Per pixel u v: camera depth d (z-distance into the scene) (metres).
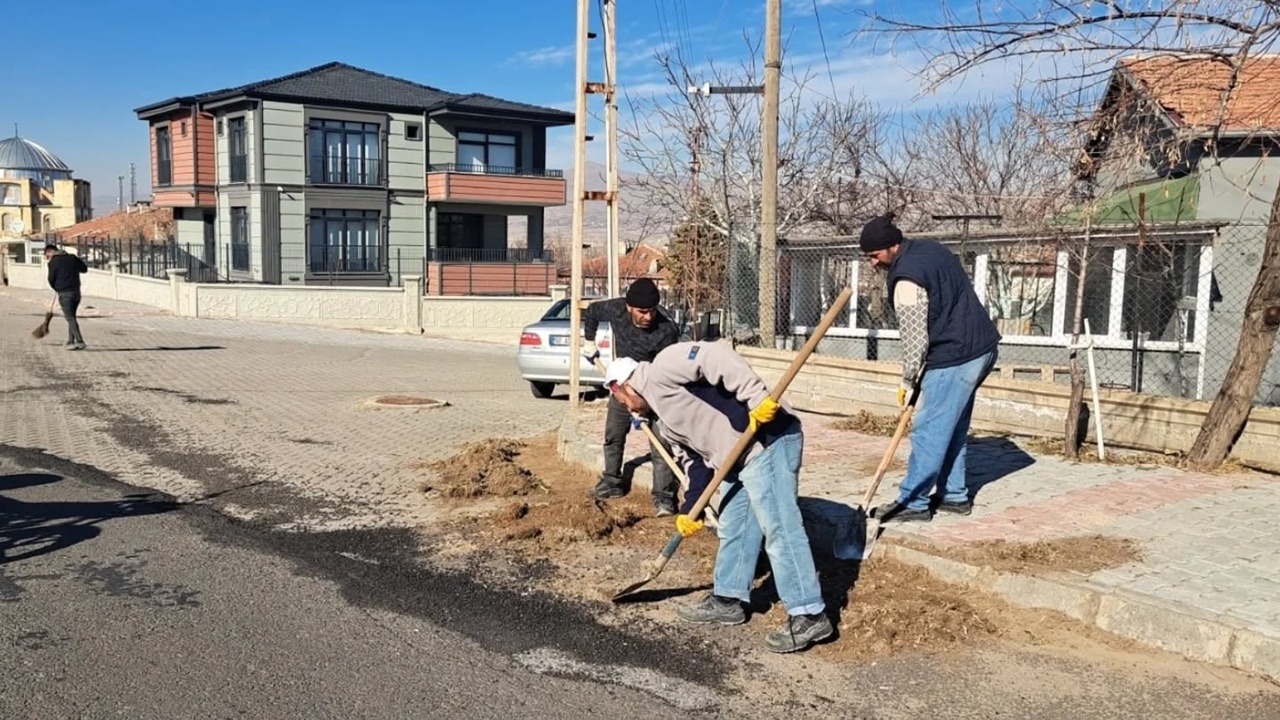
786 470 4.61
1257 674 4.29
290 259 32.38
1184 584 4.91
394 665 4.39
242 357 17.89
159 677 4.22
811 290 16.91
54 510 6.83
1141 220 9.60
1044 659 4.48
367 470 8.28
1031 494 6.63
